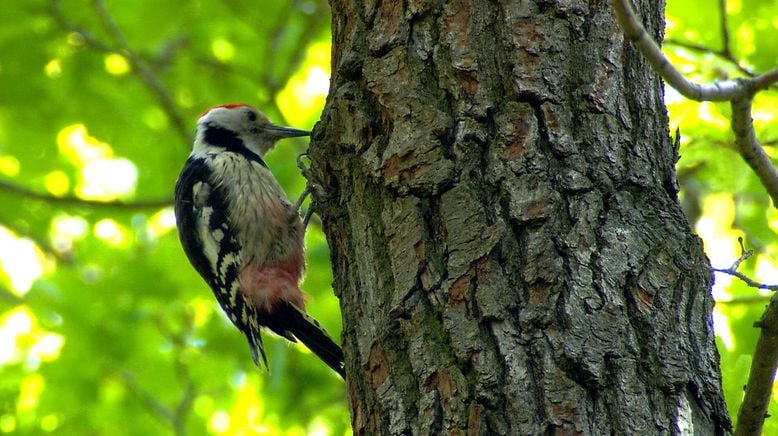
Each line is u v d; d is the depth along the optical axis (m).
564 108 6.50
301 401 15.00
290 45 16.05
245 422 16.05
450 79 6.63
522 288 5.97
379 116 6.82
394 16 6.95
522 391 5.67
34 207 17.56
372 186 6.71
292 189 15.74
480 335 5.89
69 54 15.83
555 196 6.21
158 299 15.48
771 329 5.88
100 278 15.64
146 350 15.43
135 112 16.44
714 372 5.94
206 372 15.59
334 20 7.49
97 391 15.30
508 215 6.19
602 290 5.92
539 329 5.82
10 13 15.30
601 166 6.36
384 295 6.40
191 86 16.31
